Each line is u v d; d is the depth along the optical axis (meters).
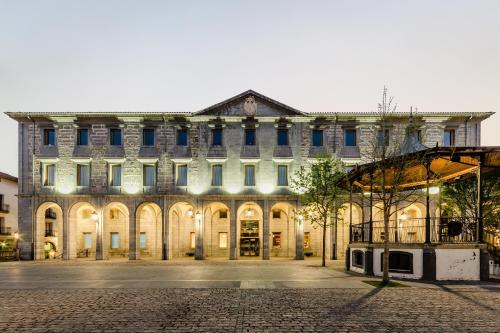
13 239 53.41
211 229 42.38
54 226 51.94
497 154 19.05
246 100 38.62
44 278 20.69
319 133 38.78
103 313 11.66
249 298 13.93
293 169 37.97
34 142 38.53
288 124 38.28
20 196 37.91
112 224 42.78
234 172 38.03
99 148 38.44
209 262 33.41
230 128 38.53
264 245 37.38
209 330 9.80
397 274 20.03
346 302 13.16
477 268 18.92
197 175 38.06
